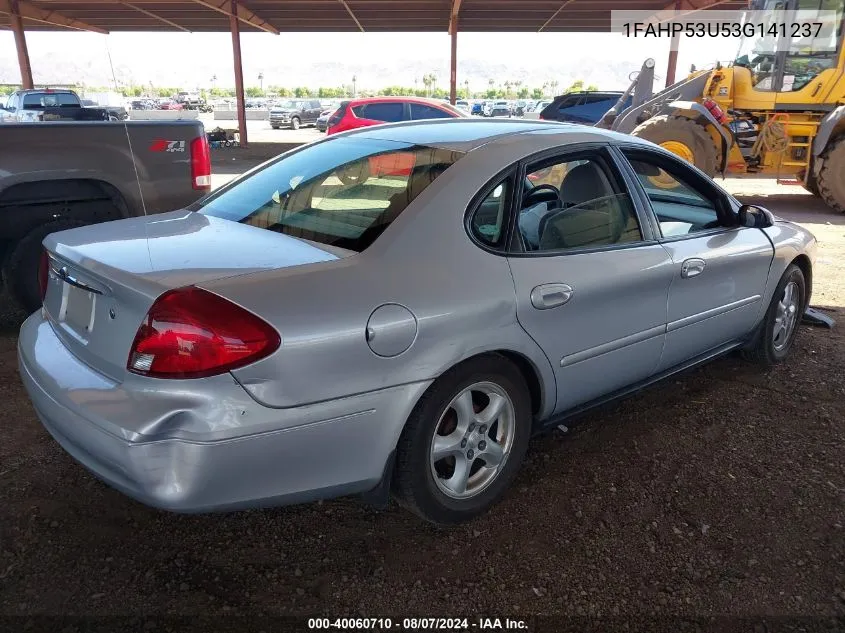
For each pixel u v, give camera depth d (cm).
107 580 233
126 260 230
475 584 236
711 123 1070
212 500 207
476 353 247
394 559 248
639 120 1189
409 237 245
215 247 242
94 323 231
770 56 1082
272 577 238
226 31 3150
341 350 216
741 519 274
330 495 230
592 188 308
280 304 211
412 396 233
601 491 292
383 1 2339
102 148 453
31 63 2928
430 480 250
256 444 207
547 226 285
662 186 350
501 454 274
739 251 366
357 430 224
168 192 484
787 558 251
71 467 302
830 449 329
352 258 234
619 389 328
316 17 2662
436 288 240
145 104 4562
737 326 384
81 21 2977
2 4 2491
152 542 254
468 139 293
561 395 290
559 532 264
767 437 339
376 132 329
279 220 275
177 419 201
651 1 2297
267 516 272
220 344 200
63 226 457
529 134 299
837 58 1045
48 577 234
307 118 3872
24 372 258
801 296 438
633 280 304
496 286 255
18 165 427
